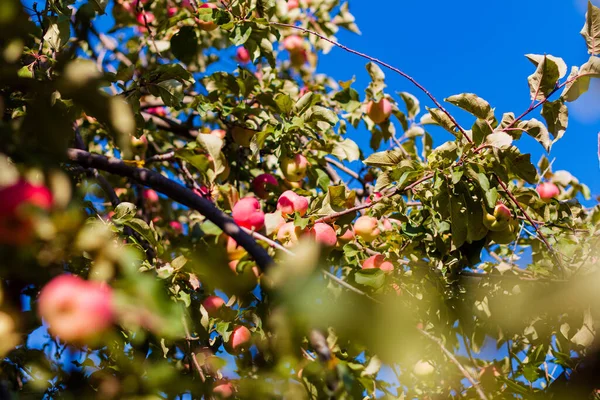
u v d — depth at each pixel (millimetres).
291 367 1715
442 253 2164
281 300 1346
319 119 2279
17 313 1563
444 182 2051
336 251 2174
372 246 2195
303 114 2281
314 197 2223
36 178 1530
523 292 2145
